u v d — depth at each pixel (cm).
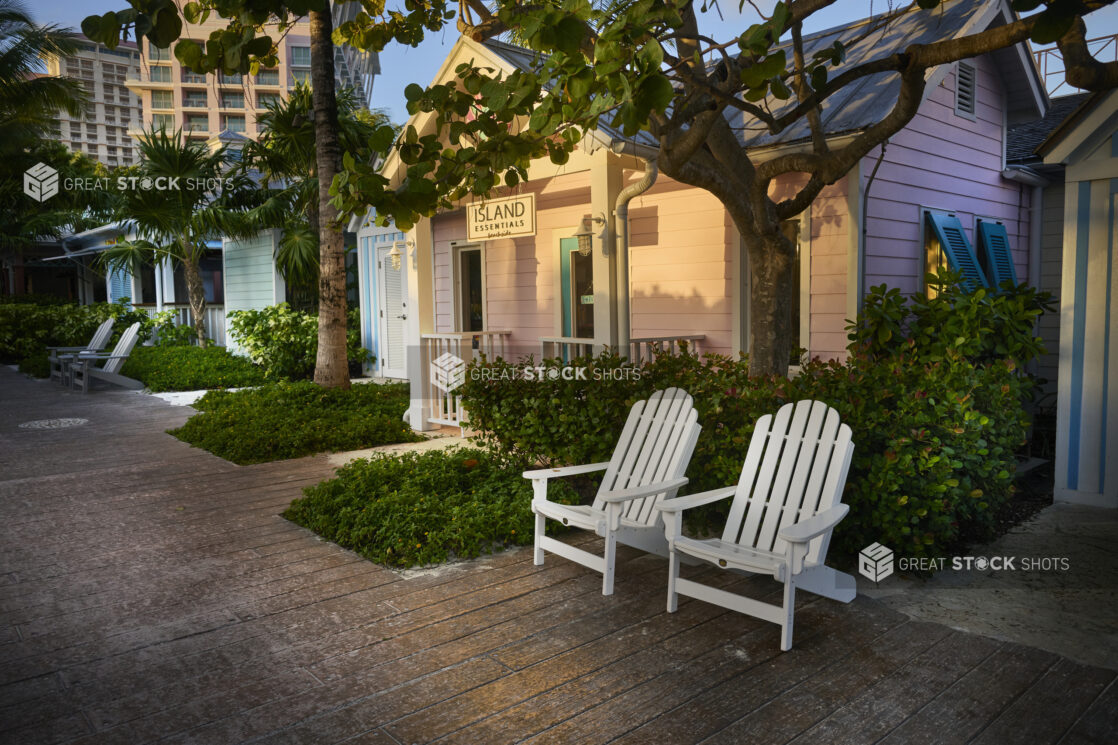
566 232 982
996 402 479
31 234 2284
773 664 320
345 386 1063
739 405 470
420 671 318
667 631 354
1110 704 287
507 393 617
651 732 269
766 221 505
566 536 504
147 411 1087
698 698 293
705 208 826
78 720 282
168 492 627
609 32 265
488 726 275
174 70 9462
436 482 572
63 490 634
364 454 779
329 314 1052
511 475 599
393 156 793
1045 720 276
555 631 355
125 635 355
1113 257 529
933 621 363
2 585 419
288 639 350
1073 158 541
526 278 1051
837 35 895
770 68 288
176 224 1541
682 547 367
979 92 874
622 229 666
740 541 396
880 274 729
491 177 396
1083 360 547
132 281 2180
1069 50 343
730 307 812
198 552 474
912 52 370
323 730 274
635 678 309
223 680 312
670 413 459
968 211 867
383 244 1370
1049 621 361
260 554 470
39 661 330
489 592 405
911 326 622
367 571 439
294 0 279
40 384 1439
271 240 1532
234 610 384
